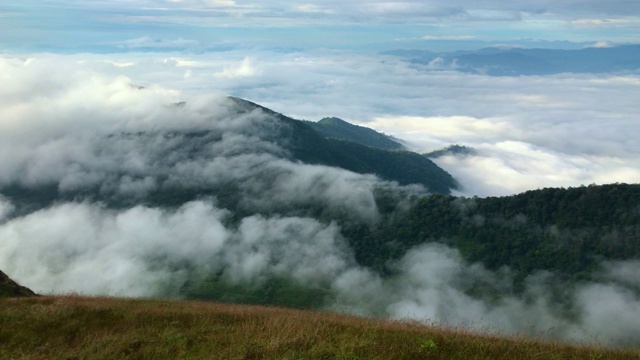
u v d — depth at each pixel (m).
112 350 10.14
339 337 11.05
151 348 10.20
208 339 10.91
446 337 11.37
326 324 12.61
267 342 10.29
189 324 12.76
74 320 12.80
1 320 12.67
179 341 10.65
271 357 9.45
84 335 11.55
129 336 11.19
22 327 12.09
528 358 9.88
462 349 10.38
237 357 9.46
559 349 10.70
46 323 12.48
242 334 11.20
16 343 10.95
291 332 11.16
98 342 10.77
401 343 10.74
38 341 11.03
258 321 13.09
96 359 9.77
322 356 9.57
